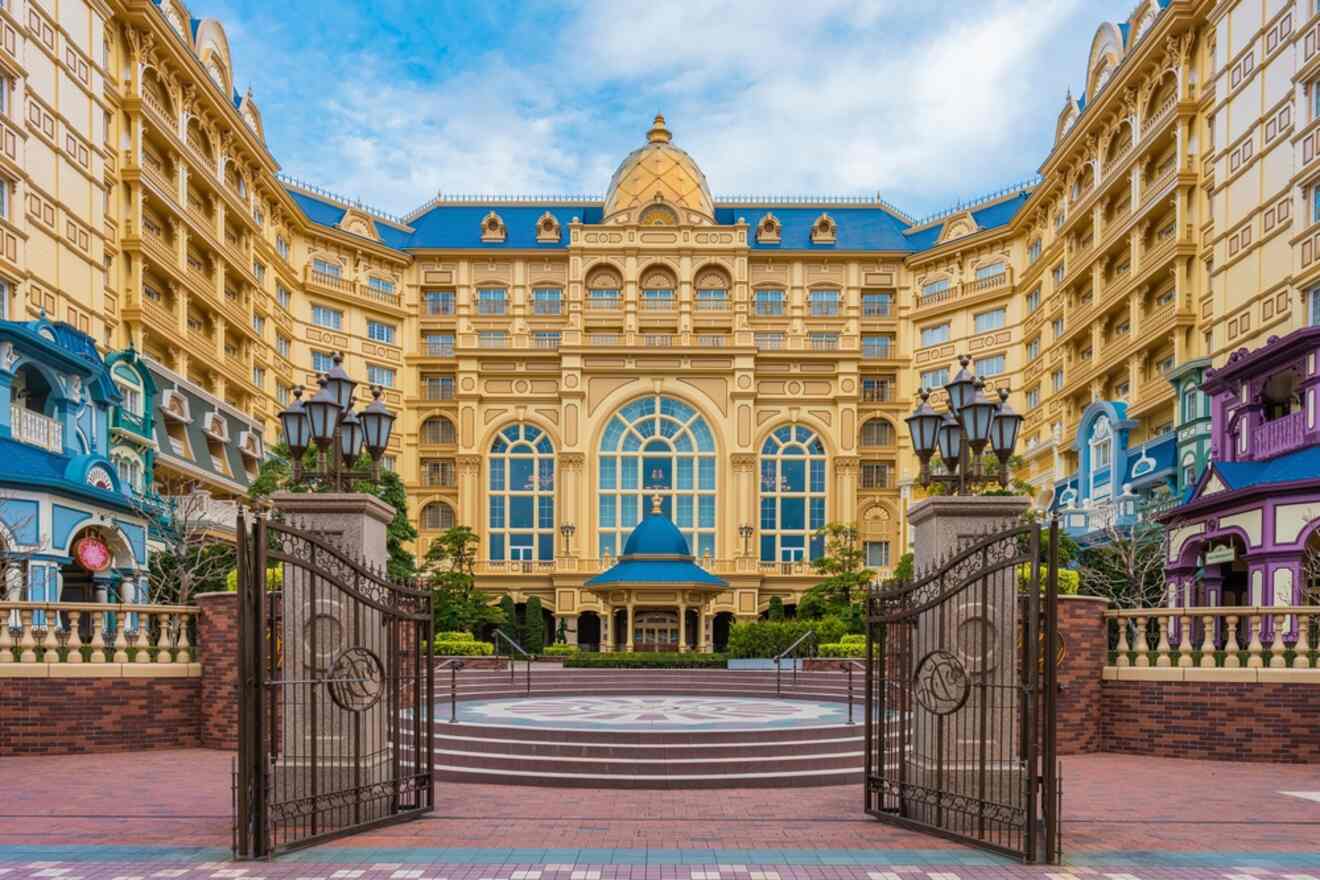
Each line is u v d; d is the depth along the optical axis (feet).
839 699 81.56
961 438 49.88
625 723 59.36
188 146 149.89
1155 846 35.24
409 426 211.41
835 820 40.04
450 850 34.32
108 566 102.89
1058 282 185.26
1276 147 116.16
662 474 202.28
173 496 125.80
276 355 188.55
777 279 219.41
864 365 213.25
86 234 125.80
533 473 204.23
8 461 90.38
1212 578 104.22
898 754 42.73
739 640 135.03
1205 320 132.05
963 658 42.91
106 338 130.62
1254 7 121.49
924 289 216.95
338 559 37.27
